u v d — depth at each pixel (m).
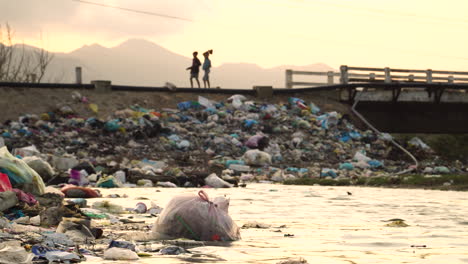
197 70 40.59
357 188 23.44
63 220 8.55
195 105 38.25
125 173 24.17
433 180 24.22
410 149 39.09
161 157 31.20
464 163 48.09
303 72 44.41
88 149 30.42
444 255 7.15
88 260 6.41
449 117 45.22
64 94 36.41
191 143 33.38
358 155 35.00
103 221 10.65
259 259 6.68
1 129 31.41
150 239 8.28
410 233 9.53
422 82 45.62
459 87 45.03
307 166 32.78
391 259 6.79
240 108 39.09
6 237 7.51
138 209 12.77
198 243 7.90
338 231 9.82
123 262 6.29
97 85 37.53
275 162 32.88
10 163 12.31
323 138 37.66
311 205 15.44
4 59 48.88
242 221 11.44
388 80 45.38
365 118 44.09
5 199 10.45
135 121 34.59
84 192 16.84
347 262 6.54
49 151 29.14
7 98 34.31
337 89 44.31
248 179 28.12
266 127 36.84
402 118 44.56
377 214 13.13
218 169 29.70
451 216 12.70
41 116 33.34
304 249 7.59
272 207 14.76
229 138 34.50
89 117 34.72
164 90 39.38
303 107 41.09
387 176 25.78
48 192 12.63
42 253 6.44
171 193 19.22
